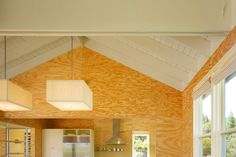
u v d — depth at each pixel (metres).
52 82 5.62
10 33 4.25
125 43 7.18
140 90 8.62
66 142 11.77
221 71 4.25
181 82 8.20
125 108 8.59
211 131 5.08
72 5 4.06
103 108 8.61
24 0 4.08
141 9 4.04
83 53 8.71
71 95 5.59
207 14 4.01
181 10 4.04
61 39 8.14
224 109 4.73
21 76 8.70
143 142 12.42
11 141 9.67
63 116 8.65
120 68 8.70
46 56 8.53
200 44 5.23
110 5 4.05
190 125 7.26
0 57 7.42
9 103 5.51
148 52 7.05
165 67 7.40
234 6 3.87
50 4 4.07
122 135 12.45
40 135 11.56
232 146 4.24
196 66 6.31
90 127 12.47
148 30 4.04
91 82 8.66
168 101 8.60
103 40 7.50
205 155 6.00
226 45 4.22
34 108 8.66
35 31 4.14
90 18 4.04
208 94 5.81
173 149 8.55
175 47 6.09
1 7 4.07
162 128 8.62
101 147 12.58
